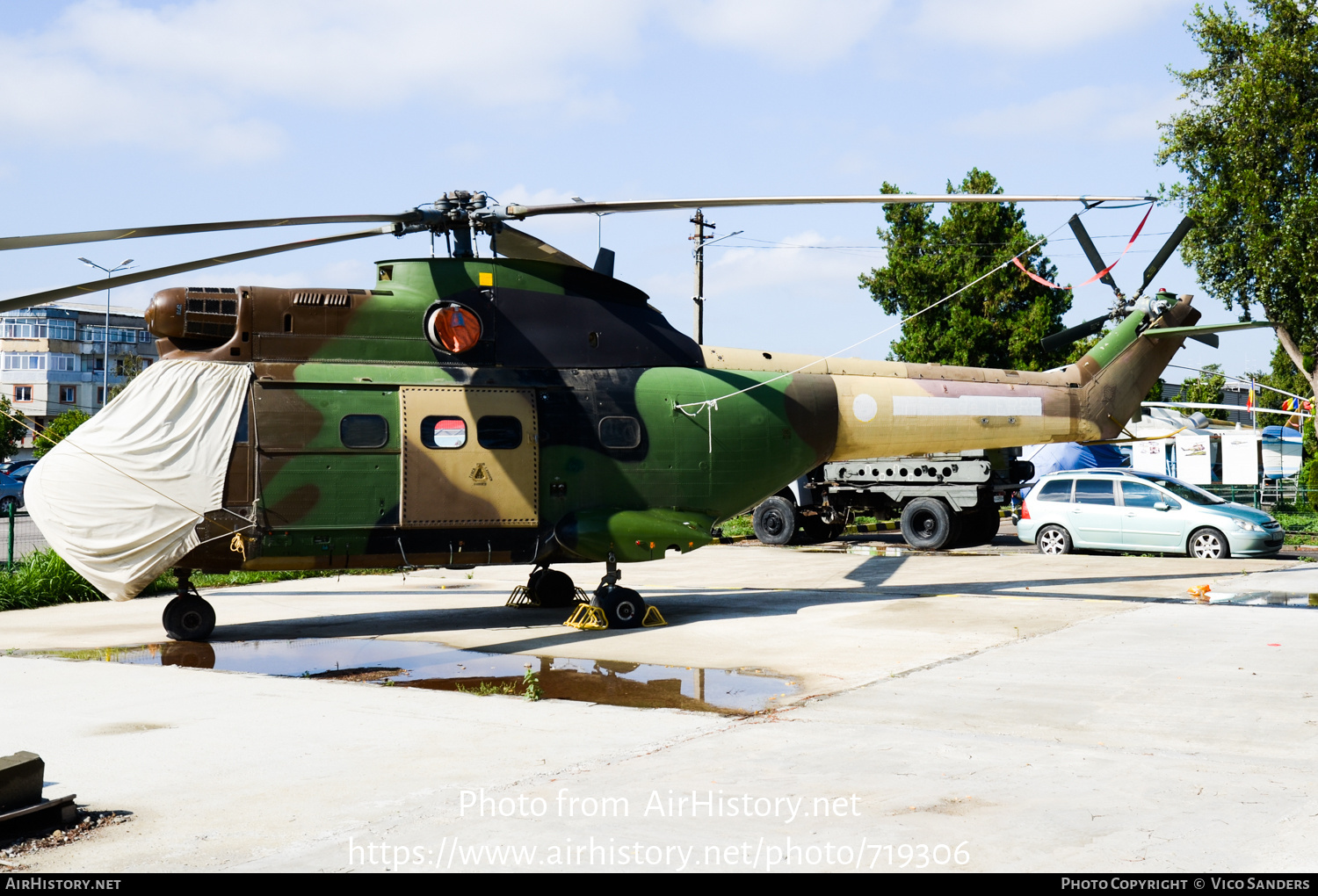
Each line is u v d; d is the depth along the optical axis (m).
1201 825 4.84
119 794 5.43
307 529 10.95
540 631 11.65
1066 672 8.70
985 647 9.95
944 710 7.34
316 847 4.63
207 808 5.18
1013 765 5.86
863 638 10.66
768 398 12.95
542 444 11.76
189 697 7.90
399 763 5.98
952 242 35.25
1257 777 5.63
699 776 5.66
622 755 6.12
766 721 7.01
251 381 10.95
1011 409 14.62
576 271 12.34
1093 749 6.22
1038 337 33.59
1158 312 15.46
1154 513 19.19
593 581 16.83
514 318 11.93
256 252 10.05
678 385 12.52
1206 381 63.19
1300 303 29.89
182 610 11.23
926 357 35.34
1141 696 7.77
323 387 11.10
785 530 24.30
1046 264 34.97
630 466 12.14
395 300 11.54
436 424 11.33
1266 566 17.12
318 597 15.07
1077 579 15.73
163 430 10.77
